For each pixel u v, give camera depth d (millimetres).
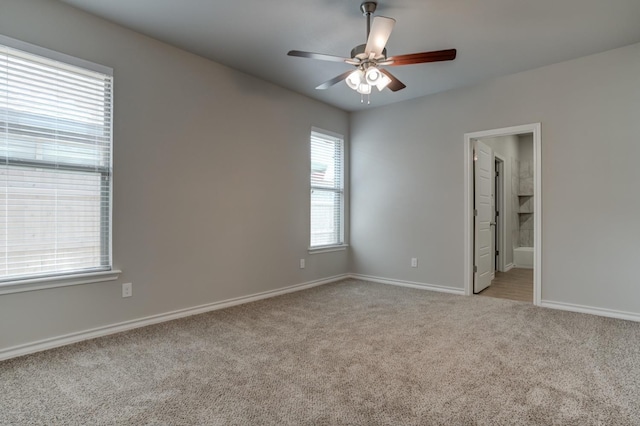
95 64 2783
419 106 4734
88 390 1984
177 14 2766
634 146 3279
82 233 2781
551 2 2576
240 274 3898
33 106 2527
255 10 2707
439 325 3143
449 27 2930
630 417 1729
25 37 2451
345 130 5402
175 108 3309
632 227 3287
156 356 2449
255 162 4059
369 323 3199
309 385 2045
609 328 3047
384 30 2227
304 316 3414
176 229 3322
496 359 2410
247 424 1672
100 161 2859
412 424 1671
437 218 4574
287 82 4219
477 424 1673
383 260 5098
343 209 5387
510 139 6598
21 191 2492
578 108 3559
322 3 2604
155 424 1672
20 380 2098
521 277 5656
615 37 3131
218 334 2895
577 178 3568
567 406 1826
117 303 2934
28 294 2488
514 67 3773
